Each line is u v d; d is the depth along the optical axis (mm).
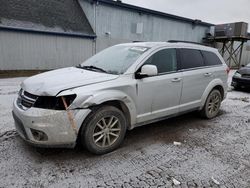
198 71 4551
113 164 3006
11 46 12656
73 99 2879
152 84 3688
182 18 21375
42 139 2844
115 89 3229
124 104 3402
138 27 18359
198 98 4703
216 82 5012
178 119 5066
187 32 22578
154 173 2830
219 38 22297
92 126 3074
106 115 3193
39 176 2654
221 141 3887
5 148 3275
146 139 3867
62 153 3227
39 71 13633
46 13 14961
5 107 5359
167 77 3922
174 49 4207
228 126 4676
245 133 4301
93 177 2691
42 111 2787
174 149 3518
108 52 4328
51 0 16312
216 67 5059
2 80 9953
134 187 2539
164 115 4074
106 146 3277
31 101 2908
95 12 16000
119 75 3391
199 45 4859
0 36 12164
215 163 3125
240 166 3068
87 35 15586
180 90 4207
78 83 3043
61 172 2760
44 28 13672
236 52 25125
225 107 6293
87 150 3234
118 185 2562
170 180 2693
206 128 4516
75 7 17234
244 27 20672
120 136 3430
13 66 12992
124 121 3441
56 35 14219
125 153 3330
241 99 7422
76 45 15414
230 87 9922
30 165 2875
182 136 4059
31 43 13344
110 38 17266
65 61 15125
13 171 2727
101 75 3365
